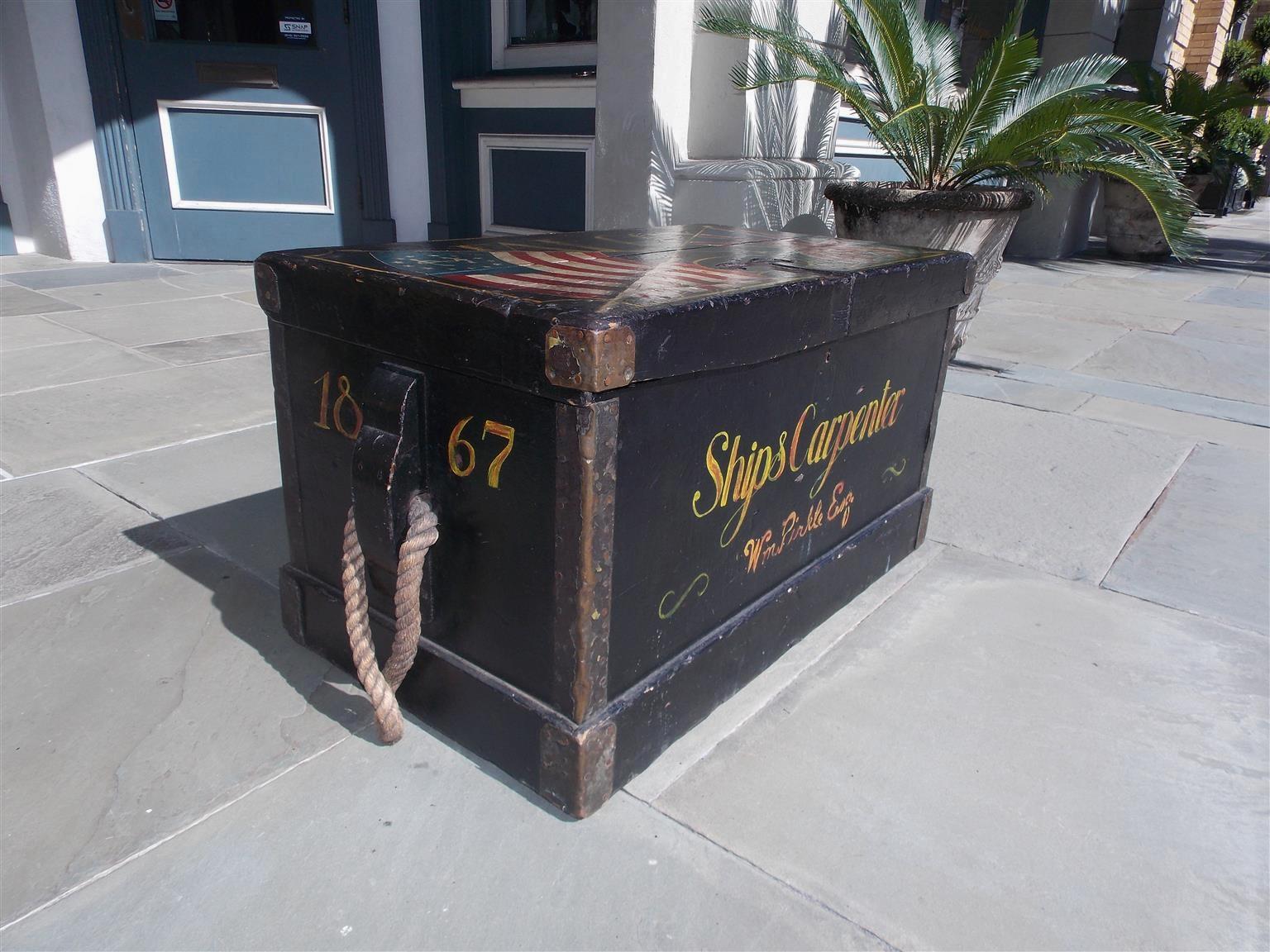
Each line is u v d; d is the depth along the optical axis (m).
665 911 1.40
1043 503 3.01
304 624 2.02
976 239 4.33
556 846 1.52
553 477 1.41
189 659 2.01
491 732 1.67
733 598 1.86
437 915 1.38
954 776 1.73
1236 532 2.82
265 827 1.54
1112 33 8.73
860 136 6.48
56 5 5.66
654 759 1.73
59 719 1.79
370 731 1.79
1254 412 3.98
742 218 4.88
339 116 6.26
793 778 1.71
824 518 2.12
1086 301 6.48
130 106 6.00
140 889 1.40
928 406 2.46
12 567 2.38
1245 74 13.37
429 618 1.71
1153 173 4.47
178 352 4.34
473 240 2.22
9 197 6.43
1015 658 2.13
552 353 1.31
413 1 5.99
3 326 4.67
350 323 1.62
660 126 4.74
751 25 4.40
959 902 1.44
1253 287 7.28
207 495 2.87
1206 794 1.71
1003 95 4.38
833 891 1.45
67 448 3.19
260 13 5.94
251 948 1.31
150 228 6.34
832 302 1.79
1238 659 2.15
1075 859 1.54
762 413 1.73
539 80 5.70
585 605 1.45
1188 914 1.44
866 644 2.17
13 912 1.36
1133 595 2.43
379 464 1.55
